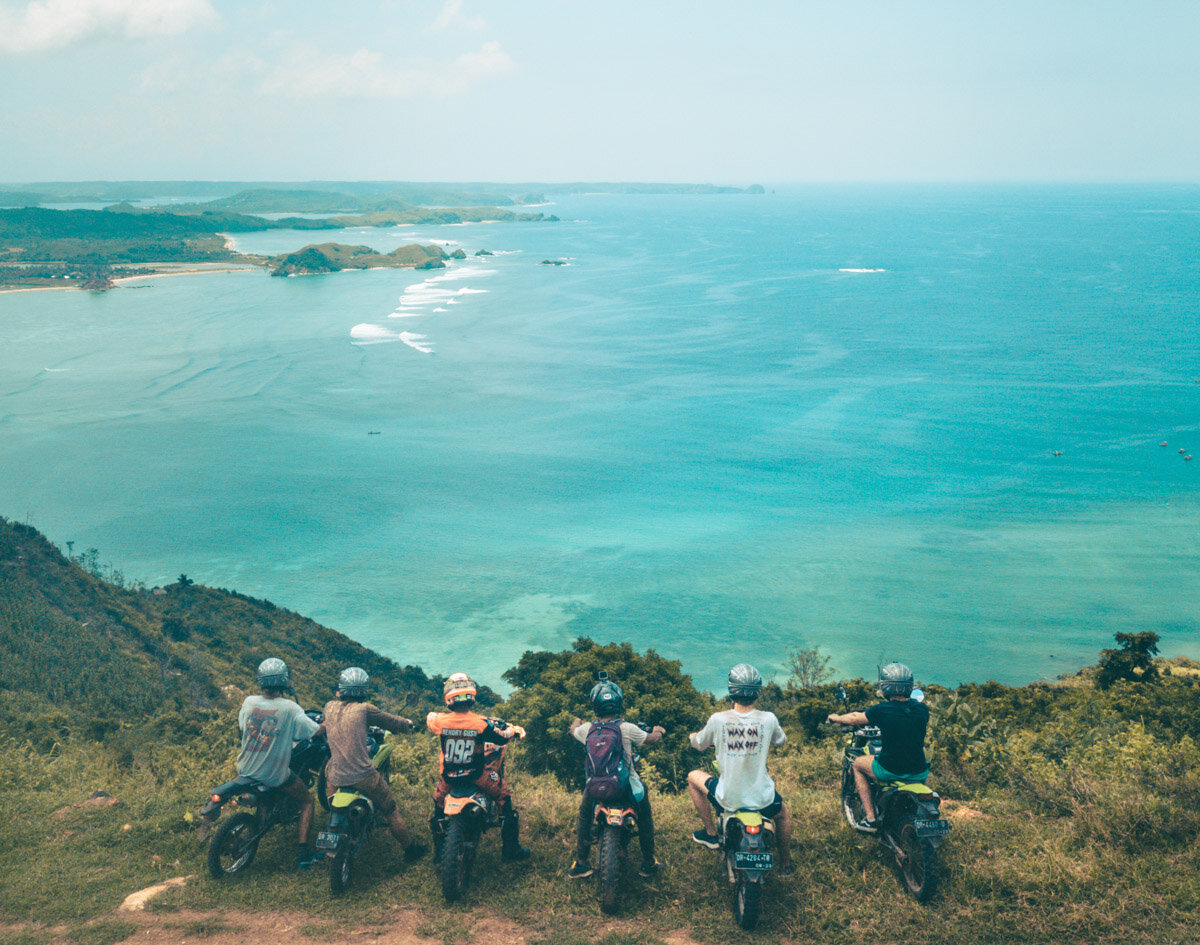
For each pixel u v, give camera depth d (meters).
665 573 89.62
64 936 6.58
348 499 116.50
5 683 34.97
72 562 67.50
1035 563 89.50
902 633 75.19
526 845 7.79
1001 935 6.08
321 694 51.00
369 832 7.87
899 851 6.85
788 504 110.00
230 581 90.50
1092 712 18.36
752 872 6.20
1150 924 6.06
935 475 118.88
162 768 11.08
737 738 6.67
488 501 114.56
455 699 7.14
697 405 161.00
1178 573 86.19
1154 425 138.25
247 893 7.11
